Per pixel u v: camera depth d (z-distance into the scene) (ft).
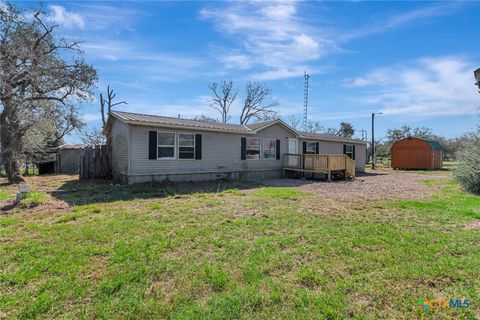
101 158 43.06
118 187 32.45
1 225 15.98
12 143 39.47
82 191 29.53
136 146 35.32
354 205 22.47
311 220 17.49
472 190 28.96
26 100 39.96
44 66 40.19
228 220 17.39
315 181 44.14
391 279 9.55
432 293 8.64
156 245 12.86
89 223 16.49
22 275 9.70
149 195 27.32
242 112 117.39
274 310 7.79
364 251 12.23
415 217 18.37
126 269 10.29
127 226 15.79
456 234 14.38
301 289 8.93
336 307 7.89
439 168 81.25
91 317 7.49
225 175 44.52
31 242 13.06
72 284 9.15
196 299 8.42
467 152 29.94
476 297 8.32
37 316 7.53
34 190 29.73
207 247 12.74
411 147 78.43
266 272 10.23
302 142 57.11
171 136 38.50
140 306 7.97
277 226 16.15
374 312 7.68
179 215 18.75
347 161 47.75
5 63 36.76
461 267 10.32
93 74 48.21
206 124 43.04
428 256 11.50
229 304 8.05
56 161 59.62
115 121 41.11
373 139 81.97
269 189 32.35
